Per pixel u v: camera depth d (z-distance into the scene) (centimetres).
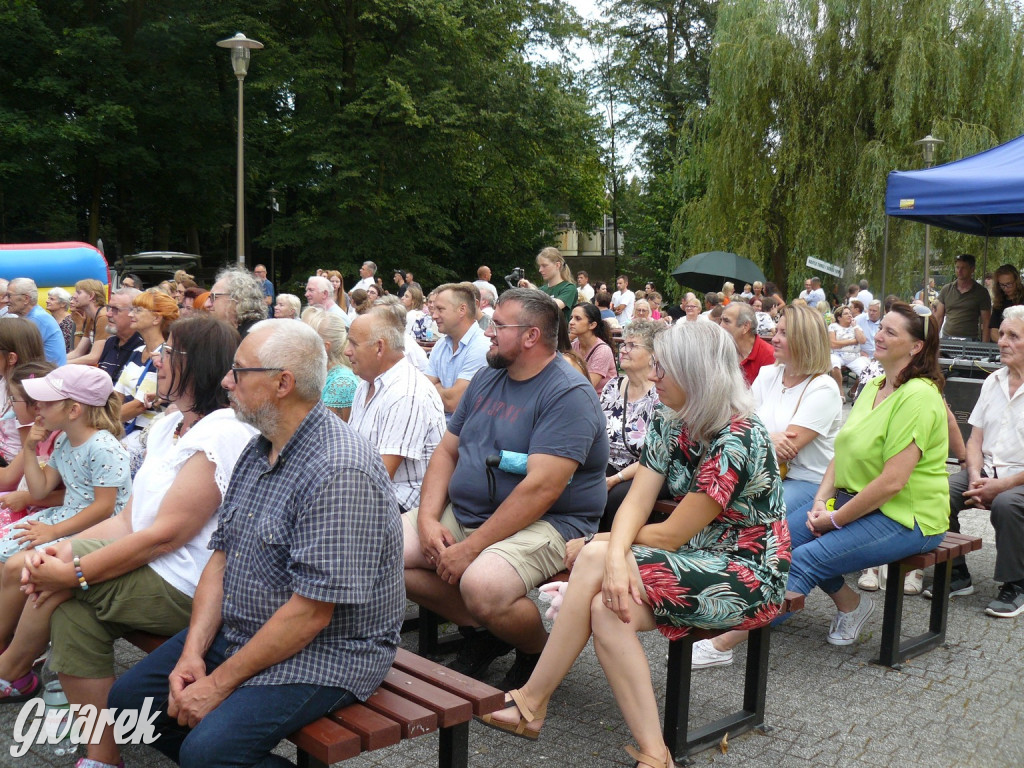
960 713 375
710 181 2175
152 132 2830
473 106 2922
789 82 1994
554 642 315
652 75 3944
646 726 302
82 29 2556
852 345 1490
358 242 2916
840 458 445
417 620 475
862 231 1967
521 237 3662
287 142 2898
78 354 909
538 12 3222
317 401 267
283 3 2831
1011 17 1819
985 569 584
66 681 312
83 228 3136
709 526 322
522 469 379
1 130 2419
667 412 323
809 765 331
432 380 644
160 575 313
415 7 2662
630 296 1980
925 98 1862
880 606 512
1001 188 811
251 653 249
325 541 247
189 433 315
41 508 411
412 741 352
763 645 354
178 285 1188
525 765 328
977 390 835
